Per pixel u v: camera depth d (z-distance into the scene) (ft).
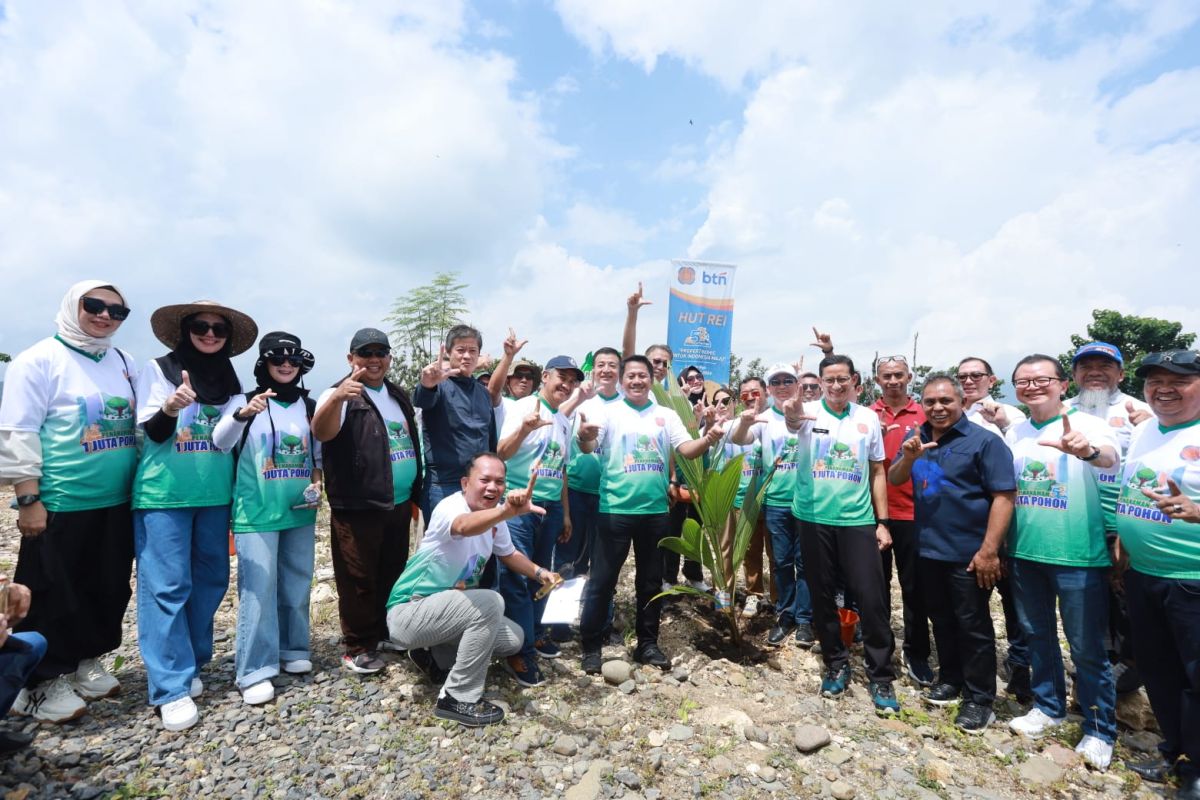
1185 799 10.64
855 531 13.79
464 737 11.35
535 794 9.87
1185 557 10.48
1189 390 10.59
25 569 10.84
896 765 11.33
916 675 14.97
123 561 11.80
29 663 9.62
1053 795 10.86
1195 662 10.51
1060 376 12.55
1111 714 11.96
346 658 13.60
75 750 10.26
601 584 14.40
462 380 14.82
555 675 14.15
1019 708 13.87
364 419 13.07
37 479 10.77
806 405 15.08
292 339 12.92
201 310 12.00
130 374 12.03
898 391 16.48
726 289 26.43
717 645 16.81
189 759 10.31
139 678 13.12
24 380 10.55
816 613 14.32
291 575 13.20
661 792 10.12
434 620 11.78
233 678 13.14
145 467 11.50
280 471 12.57
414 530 21.66
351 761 10.50
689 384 23.07
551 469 15.03
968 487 13.02
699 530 15.76
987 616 13.01
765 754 11.36
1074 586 11.95
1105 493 13.56
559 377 14.98
